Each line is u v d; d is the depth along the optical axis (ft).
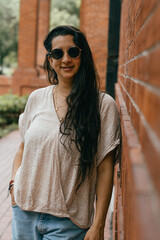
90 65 6.48
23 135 7.12
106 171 6.49
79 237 6.55
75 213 6.41
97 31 32.86
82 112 6.26
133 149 3.15
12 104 44.75
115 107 6.57
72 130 6.24
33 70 55.47
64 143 6.23
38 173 6.38
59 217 6.44
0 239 14.20
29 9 54.13
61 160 6.26
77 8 118.01
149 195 2.13
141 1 4.17
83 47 6.42
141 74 3.49
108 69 19.74
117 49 19.43
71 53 6.30
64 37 6.36
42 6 66.54
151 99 2.43
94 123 6.26
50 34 6.61
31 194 6.44
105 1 32.78
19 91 55.57
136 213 2.35
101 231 6.38
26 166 6.48
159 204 1.88
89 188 6.50
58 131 6.30
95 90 6.44
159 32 2.17
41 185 6.40
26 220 6.64
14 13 117.39
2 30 117.80
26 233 6.70
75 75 6.51
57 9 116.67
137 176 2.43
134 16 5.78
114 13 19.34
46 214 6.50
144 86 3.05
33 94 6.93
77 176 6.30
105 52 32.50
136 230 2.41
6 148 31.86
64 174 6.29
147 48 2.93
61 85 6.66
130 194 3.67
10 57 128.26
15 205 6.84
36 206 6.45
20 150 7.48
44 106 6.69
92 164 6.44
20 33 54.90
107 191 6.44
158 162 1.97
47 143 6.29
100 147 6.39
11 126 43.19
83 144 6.20
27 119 6.96
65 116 6.29
